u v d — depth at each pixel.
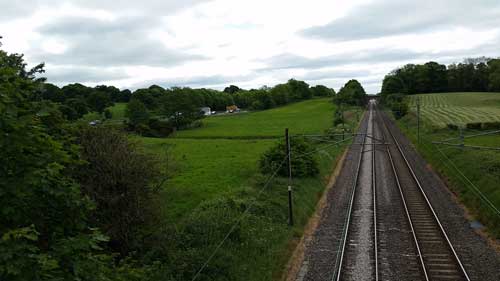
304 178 41.12
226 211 27.11
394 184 40.56
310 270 22.11
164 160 24.44
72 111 20.56
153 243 21.00
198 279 18.98
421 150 60.19
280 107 179.62
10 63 12.55
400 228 27.55
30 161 9.84
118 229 19.44
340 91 160.88
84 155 18.75
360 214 31.27
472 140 56.12
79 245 10.07
